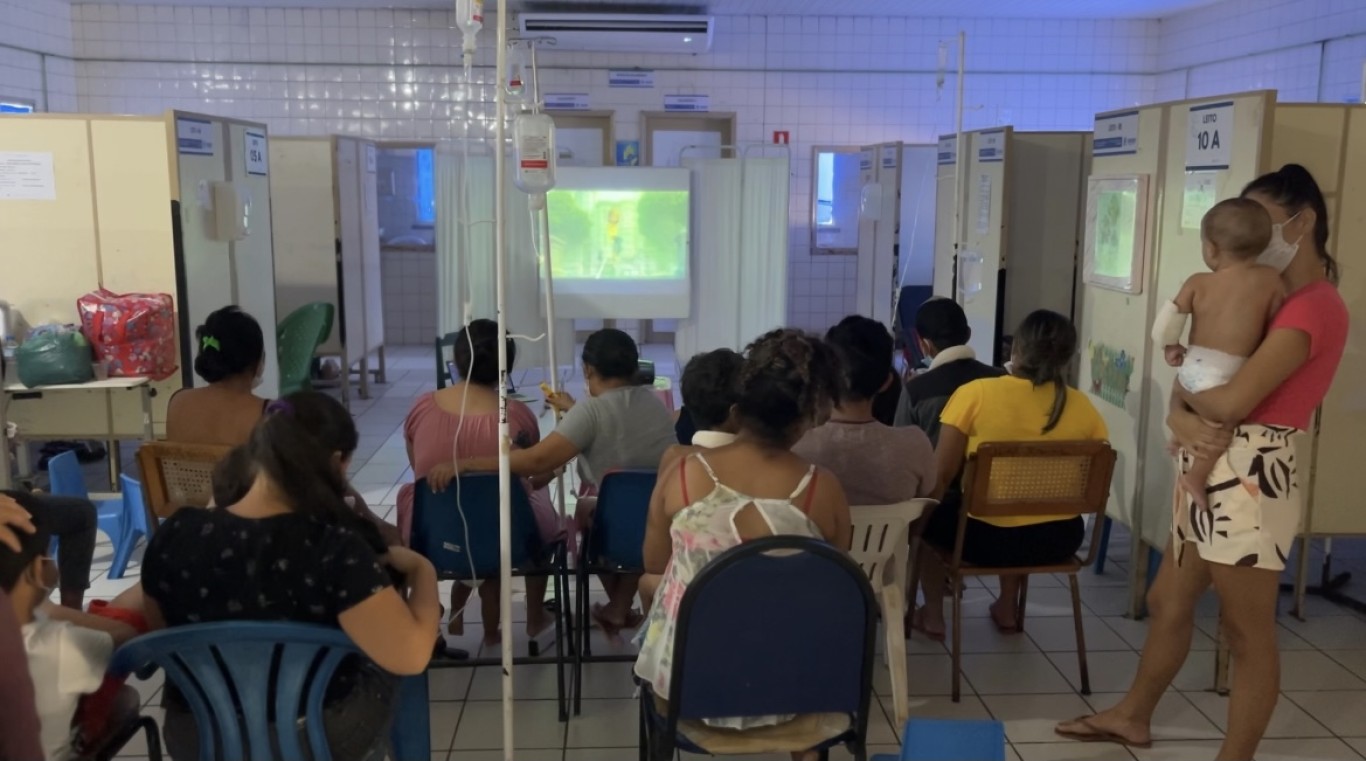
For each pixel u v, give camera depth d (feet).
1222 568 7.72
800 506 6.54
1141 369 11.32
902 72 28.96
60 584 9.82
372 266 23.39
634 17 26.50
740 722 6.42
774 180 18.83
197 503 9.24
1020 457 9.05
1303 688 9.81
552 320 9.93
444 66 27.91
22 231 14.11
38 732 4.45
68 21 26.73
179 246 13.89
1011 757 8.61
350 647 5.76
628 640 10.69
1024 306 16.72
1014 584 11.12
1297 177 7.79
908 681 9.96
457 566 8.98
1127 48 29.40
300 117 27.99
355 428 6.75
